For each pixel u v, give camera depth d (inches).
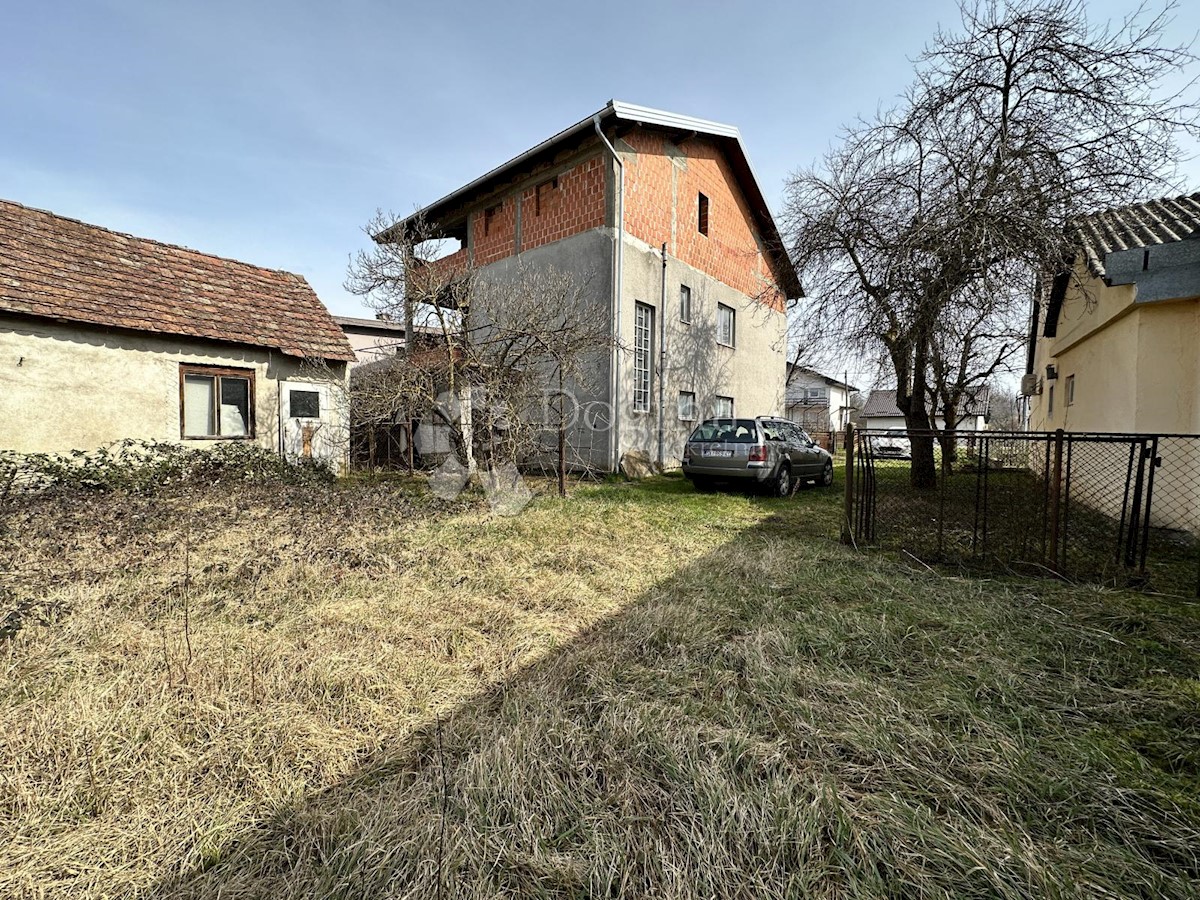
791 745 78.1
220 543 189.3
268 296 410.0
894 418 1259.8
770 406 695.7
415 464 455.2
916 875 56.5
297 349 384.8
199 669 97.7
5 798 66.7
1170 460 209.2
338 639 114.0
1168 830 62.9
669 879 56.9
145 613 124.8
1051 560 161.0
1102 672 100.1
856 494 215.5
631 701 90.3
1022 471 245.3
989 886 55.9
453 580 154.9
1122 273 210.4
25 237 311.0
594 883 56.6
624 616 130.7
